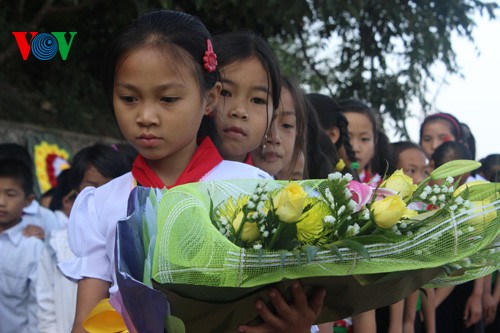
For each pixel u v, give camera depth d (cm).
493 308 524
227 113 238
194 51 196
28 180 402
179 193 166
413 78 958
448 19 920
